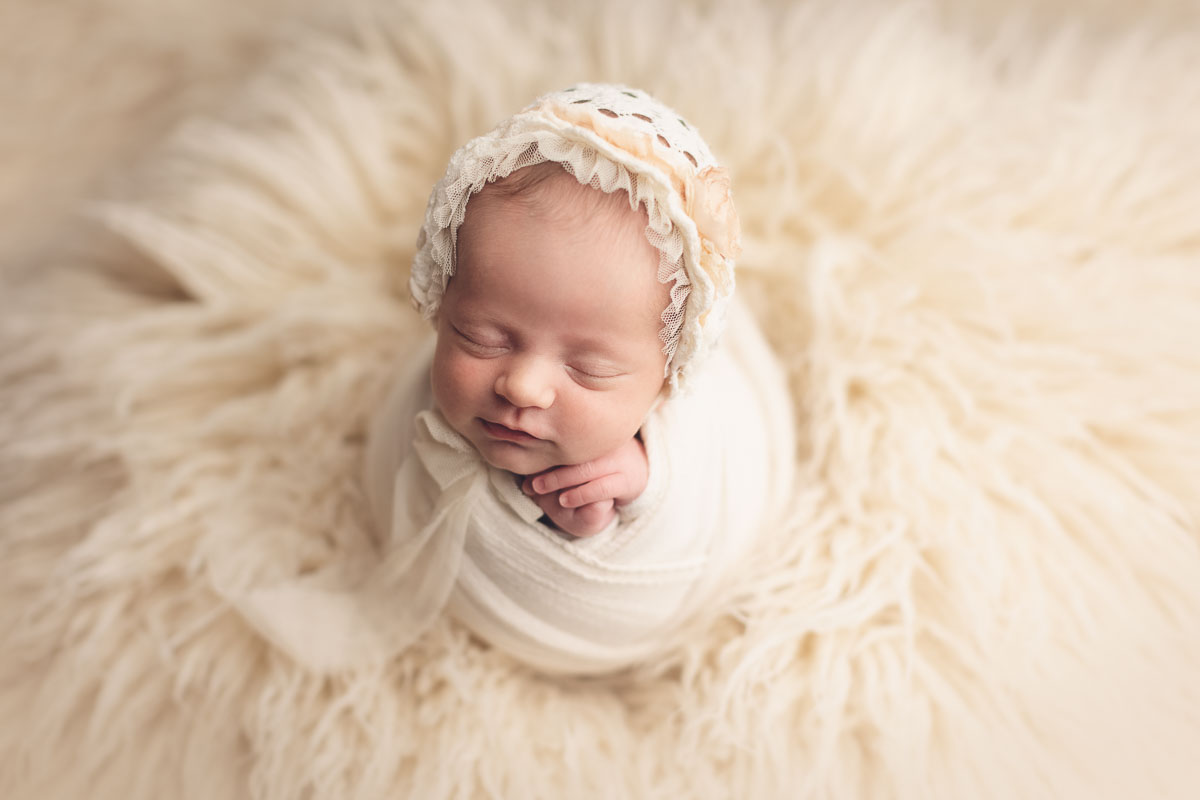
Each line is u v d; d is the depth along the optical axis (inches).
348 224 50.6
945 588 39.6
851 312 44.9
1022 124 50.0
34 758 39.0
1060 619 40.0
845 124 49.4
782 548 40.6
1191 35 56.5
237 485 43.2
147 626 40.7
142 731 39.6
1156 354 44.2
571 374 29.9
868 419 43.0
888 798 37.4
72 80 65.2
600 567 34.9
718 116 49.0
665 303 29.5
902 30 52.6
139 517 41.9
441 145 52.0
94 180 61.2
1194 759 38.2
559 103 29.9
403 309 48.8
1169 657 40.1
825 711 37.7
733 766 37.7
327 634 38.6
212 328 48.4
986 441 42.3
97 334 47.2
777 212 48.4
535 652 37.4
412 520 36.5
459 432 33.6
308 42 55.6
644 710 40.1
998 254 45.5
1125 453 43.5
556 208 28.2
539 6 55.6
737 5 53.9
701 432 36.4
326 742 37.6
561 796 37.1
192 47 64.4
